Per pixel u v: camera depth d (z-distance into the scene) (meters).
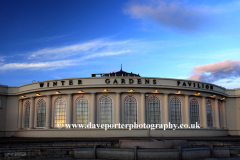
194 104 41.62
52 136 37.62
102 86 37.62
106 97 38.41
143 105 38.19
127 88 38.25
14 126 43.47
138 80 38.31
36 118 40.72
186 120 39.91
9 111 43.97
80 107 38.44
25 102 43.31
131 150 19.16
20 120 43.19
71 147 22.11
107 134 36.84
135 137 35.81
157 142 20.33
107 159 19.58
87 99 38.53
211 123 43.50
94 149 19.97
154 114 38.69
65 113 38.66
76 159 20.19
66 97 39.06
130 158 19.09
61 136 37.25
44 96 40.38
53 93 39.25
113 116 37.78
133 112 38.22
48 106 39.28
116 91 38.03
